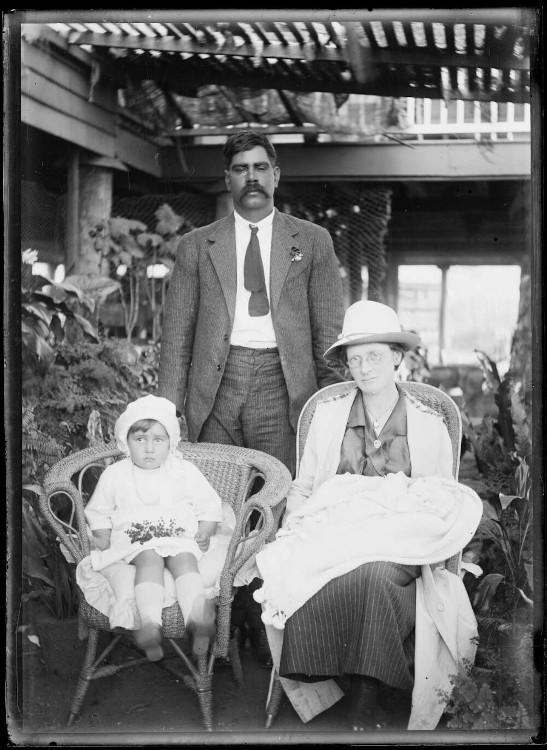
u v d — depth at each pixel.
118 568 3.17
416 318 9.20
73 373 4.66
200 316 4.01
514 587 3.52
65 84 5.84
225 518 3.56
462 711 3.04
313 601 3.00
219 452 3.72
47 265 5.31
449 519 3.18
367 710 3.00
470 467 5.52
